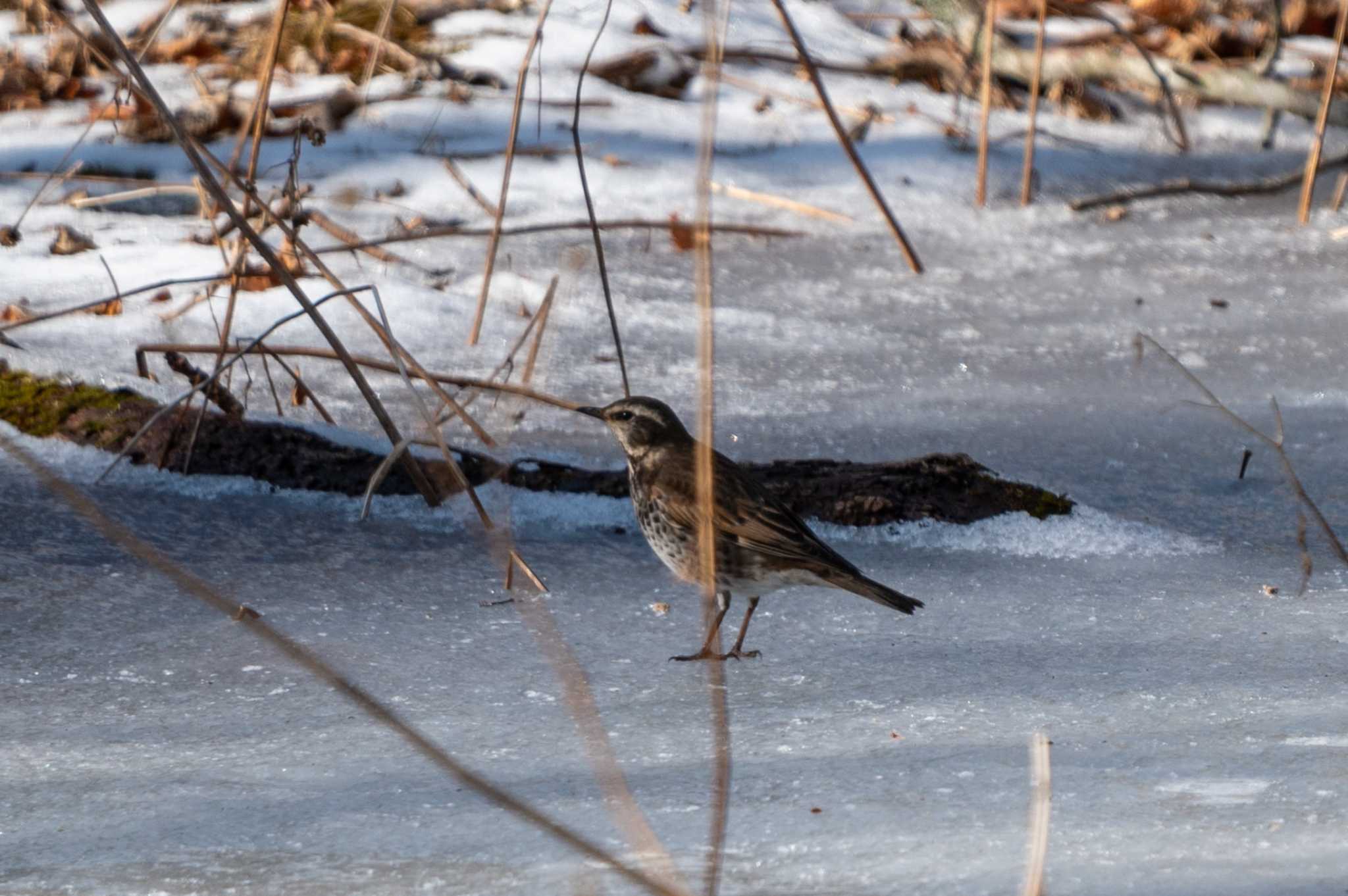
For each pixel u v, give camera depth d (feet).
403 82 70.54
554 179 62.54
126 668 24.82
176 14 75.92
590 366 44.45
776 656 26.55
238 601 27.91
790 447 37.78
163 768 20.81
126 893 16.72
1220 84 76.48
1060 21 87.81
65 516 31.24
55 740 21.81
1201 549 32.53
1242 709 22.97
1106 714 22.95
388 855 17.70
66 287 48.01
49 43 71.46
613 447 37.35
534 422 39.22
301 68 71.67
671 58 74.79
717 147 68.08
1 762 20.97
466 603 28.68
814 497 33.60
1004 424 40.47
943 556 32.30
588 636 27.27
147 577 28.78
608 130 67.92
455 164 62.80
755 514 28.17
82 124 63.93
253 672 24.80
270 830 18.60
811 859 17.29
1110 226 62.90
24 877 17.20
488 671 25.26
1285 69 83.92
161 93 67.31
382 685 24.45
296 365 42.50
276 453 34.30
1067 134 74.79
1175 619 28.09
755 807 19.20
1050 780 19.81
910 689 24.49
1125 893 15.89
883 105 75.20
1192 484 36.68
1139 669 25.23
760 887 16.47
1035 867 13.61
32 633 25.99
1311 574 30.83
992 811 18.70
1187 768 20.17
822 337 48.65
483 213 58.80
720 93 74.28
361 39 73.46
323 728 22.53
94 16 28.50
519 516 33.68
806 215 62.03
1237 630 27.40
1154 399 43.01
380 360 43.37
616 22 77.71
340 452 34.47
